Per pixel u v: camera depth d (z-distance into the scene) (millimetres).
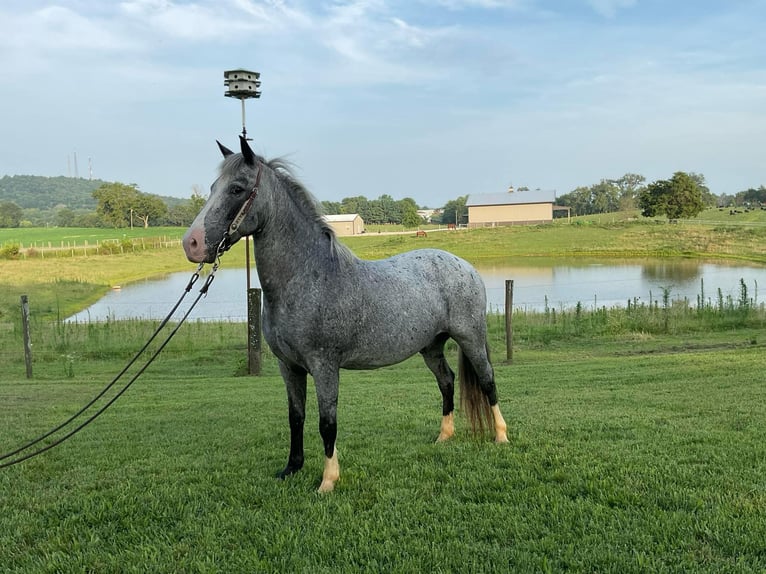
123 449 5812
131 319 18375
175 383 10844
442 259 5371
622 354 13461
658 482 4281
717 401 7125
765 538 3354
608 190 128250
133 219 105875
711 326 16078
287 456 5488
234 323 18406
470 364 5617
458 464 4969
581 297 26328
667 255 46906
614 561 3221
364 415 7180
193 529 3805
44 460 5445
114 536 3762
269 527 3824
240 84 12258
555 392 8445
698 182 106938
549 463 4902
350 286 4496
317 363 4434
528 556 3301
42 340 15430
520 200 94500
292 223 4410
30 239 72750
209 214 4129
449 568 3205
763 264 39500
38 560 3498
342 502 4219
